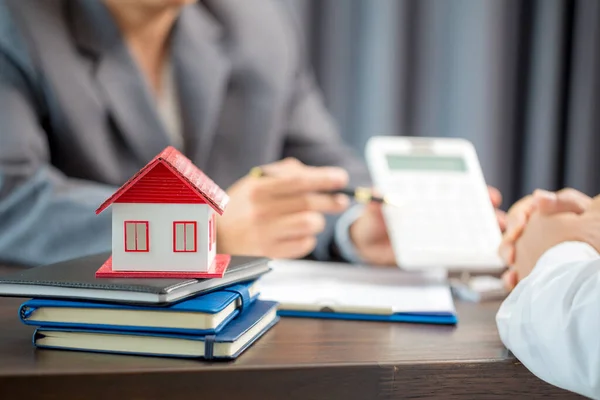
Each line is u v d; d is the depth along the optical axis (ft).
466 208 3.10
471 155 3.34
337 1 5.27
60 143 3.64
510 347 1.74
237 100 4.25
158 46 4.10
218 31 4.31
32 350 1.75
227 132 4.19
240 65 4.24
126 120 3.69
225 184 4.17
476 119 5.46
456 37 5.44
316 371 1.67
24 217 3.17
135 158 3.77
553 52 5.51
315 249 3.73
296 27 5.08
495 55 5.41
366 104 5.37
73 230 3.09
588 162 5.65
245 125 4.23
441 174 3.23
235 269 1.96
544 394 1.76
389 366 1.70
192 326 1.70
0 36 3.51
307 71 5.14
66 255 3.07
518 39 5.57
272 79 4.32
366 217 3.53
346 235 3.62
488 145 5.47
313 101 4.88
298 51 4.83
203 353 1.69
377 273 2.86
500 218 3.22
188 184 1.81
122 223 1.83
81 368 1.60
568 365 1.49
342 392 1.68
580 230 2.07
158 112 3.76
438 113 5.49
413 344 1.90
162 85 4.13
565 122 5.74
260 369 1.64
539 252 2.20
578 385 1.50
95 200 3.18
